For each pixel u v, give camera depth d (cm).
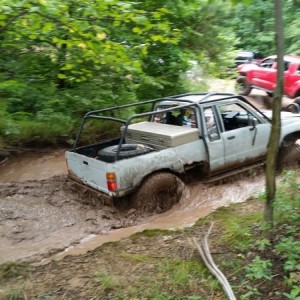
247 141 721
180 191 647
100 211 614
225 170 706
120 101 1063
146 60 1198
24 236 549
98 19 633
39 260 477
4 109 929
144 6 1062
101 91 1037
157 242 475
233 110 736
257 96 1620
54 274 408
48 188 704
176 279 378
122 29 911
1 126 895
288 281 347
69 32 647
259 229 459
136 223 593
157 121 755
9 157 910
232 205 587
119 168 590
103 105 1041
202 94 743
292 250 378
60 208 629
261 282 361
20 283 393
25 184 734
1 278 405
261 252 409
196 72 1376
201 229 499
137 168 605
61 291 372
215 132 688
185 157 654
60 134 975
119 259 433
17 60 1038
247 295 339
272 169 407
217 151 685
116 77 1066
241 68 1631
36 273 414
